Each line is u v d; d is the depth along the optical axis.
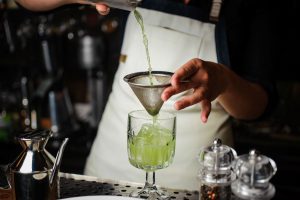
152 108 1.46
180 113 1.93
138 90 1.42
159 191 1.50
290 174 3.18
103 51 3.29
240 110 1.87
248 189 1.21
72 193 1.50
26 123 3.35
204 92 1.46
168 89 1.36
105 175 2.03
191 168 1.92
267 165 1.22
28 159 1.30
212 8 1.94
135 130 1.46
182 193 1.51
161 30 1.99
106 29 3.39
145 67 1.99
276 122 3.41
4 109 3.48
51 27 3.29
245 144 3.23
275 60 1.96
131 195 1.49
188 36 1.97
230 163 1.28
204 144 1.94
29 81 3.39
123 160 1.99
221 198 1.30
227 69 1.69
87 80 3.73
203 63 1.48
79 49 3.26
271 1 1.98
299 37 3.21
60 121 3.41
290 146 3.18
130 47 2.02
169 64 1.97
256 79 1.92
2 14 3.10
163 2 2.02
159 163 1.47
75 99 3.76
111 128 2.05
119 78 2.05
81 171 3.38
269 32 1.95
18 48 3.34
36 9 2.11
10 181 1.33
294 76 3.30
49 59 3.29
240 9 1.95
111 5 1.70
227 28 1.96
